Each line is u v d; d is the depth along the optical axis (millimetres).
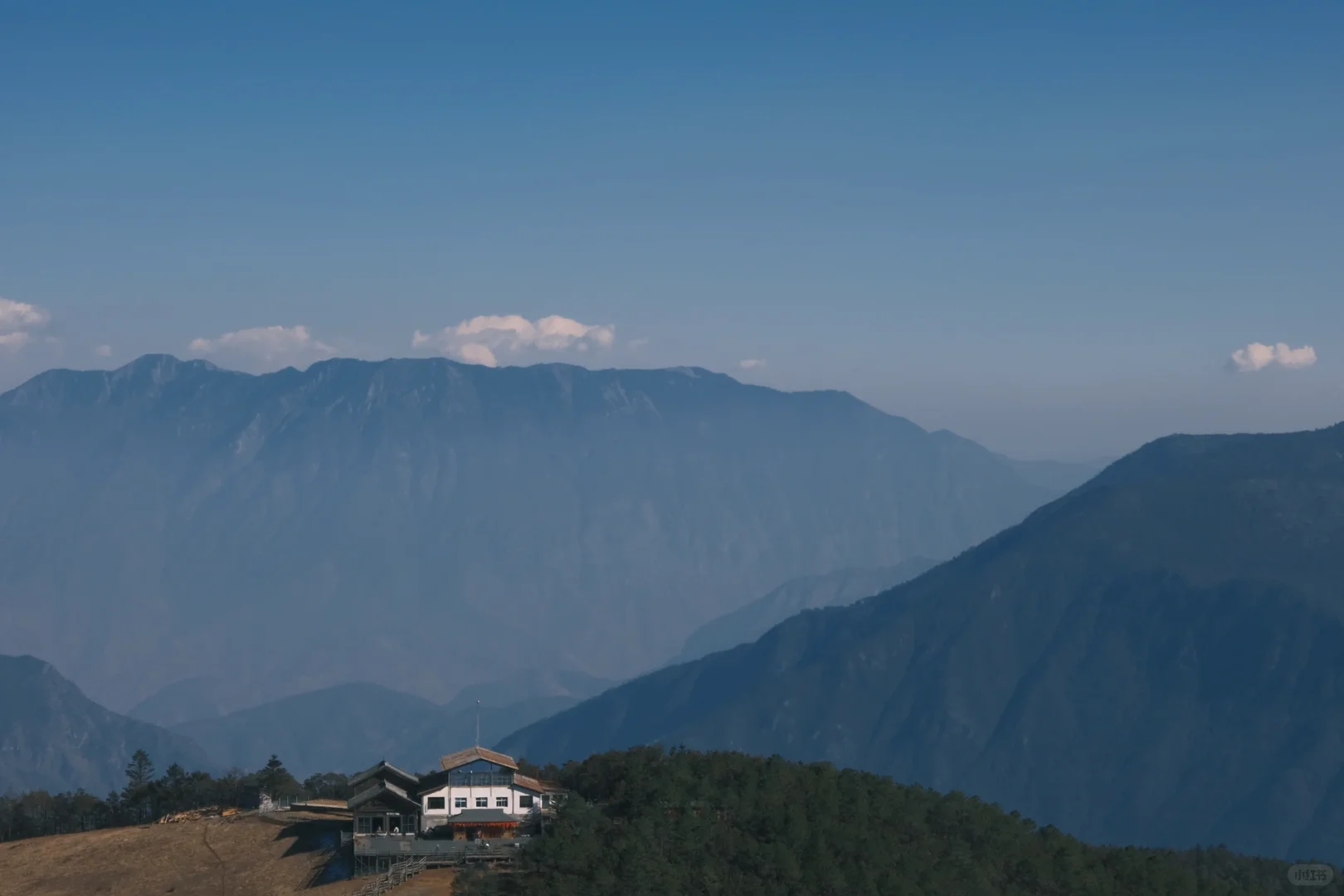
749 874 124438
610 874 122750
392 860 139250
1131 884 140625
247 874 144000
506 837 144125
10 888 146625
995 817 148750
